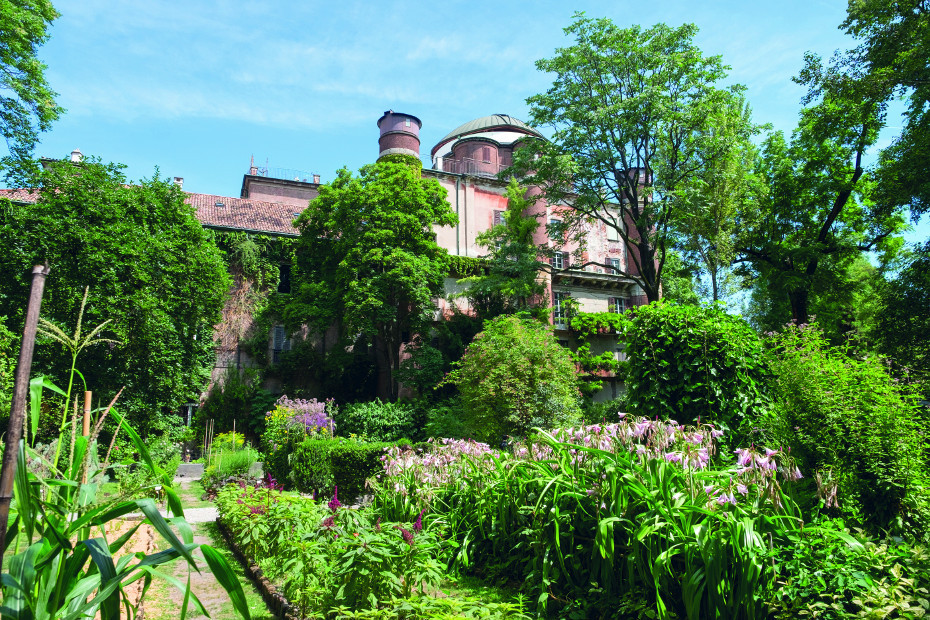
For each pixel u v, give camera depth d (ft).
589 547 15.29
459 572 18.80
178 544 7.27
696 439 15.79
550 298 100.83
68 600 7.80
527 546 17.22
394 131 113.91
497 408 54.08
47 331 9.63
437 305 93.86
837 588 11.47
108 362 53.62
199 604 7.64
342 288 81.20
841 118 68.69
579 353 95.71
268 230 93.81
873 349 63.05
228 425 82.38
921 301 62.13
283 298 90.74
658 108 71.77
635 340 23.56
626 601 13.33
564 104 79.30
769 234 83.66
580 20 78.13
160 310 56.75
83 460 9.74
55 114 53.83
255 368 87.40
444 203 88.53
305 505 19.97
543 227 109.09
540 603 14.44
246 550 20.88
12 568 7.09
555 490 16.07
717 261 68.39
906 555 12.60
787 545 13.08
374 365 92.02
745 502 14.07
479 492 19.90
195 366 68.85
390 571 13.34
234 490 27.14
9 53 50.29
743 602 12.14
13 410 6.74
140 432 57.26
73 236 52.24
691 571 12.73
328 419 55.01
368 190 83.10
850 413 19.86
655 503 13.61
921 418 21.61
